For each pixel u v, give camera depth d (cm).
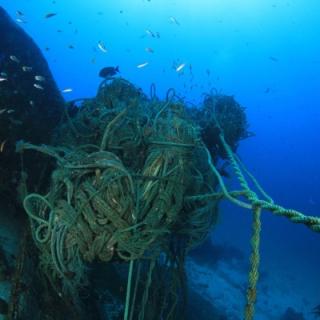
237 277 1672
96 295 514
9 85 652
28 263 439
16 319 373
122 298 650
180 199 401
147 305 500
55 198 366
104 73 959
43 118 687
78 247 358
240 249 2206
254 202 288
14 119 608
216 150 847
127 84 632
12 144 584
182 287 516
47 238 361
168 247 477
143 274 667
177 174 398
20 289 387
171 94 561
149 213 375
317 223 233
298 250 3002
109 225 350
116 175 352
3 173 559
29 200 382
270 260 2506
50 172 597
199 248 1623
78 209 351
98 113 586
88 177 365
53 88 759
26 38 786
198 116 860
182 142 413
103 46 991
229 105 886
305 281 2189
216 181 619
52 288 403
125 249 354
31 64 742
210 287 1411
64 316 399
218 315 1012
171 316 500
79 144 562
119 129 492
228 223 2944
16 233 513
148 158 403
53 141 618
